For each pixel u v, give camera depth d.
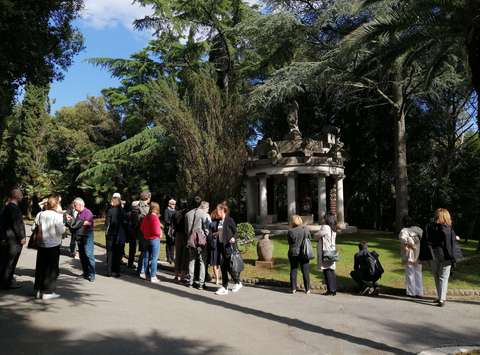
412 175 26.58
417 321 7.50
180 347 5.67
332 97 25.52
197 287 10.20
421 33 11.49
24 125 37.66
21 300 7.95
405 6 10.83
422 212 25.72
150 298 8.66
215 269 10.67
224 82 27.81
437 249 8.92
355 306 8.63
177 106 17.62
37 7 9.09
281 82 19.39
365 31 11.18
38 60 9.79
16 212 8.88
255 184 22.98
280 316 7.59
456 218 24.59
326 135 22.17
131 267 12.58
